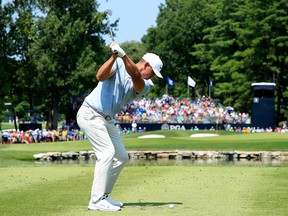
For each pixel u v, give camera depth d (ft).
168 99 226.58
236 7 267.80
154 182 45.78
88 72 217.77
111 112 32.07
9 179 48.65
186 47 315.17
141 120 206.59
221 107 230.48
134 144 132.98
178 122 207.31
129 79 32.14
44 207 32.40
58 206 32.78
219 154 113.60
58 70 219.82
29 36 214.90
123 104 32.58
